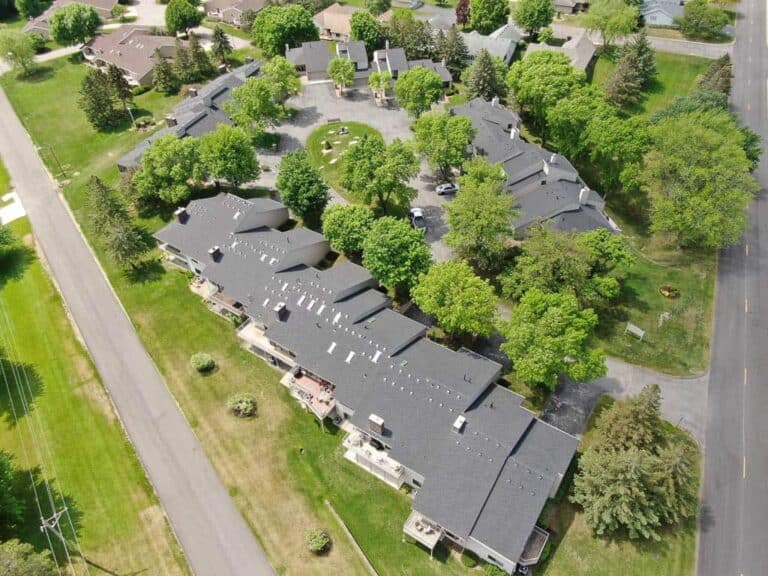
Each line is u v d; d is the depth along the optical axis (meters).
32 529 60.84
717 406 68.94
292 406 70.69
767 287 83.00
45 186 109.31
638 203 97.88
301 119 123.75
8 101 135.88
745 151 96.44
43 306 85.75
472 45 138.88
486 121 106.94
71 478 65.25
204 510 61.72
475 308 67.38
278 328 72.62
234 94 111.38
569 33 149.38
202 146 96.88
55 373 76.44
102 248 94.31
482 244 81.62
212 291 83.62
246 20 159.50
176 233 87.50
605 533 57.59
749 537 57.75
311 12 168.50
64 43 154.88
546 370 62.78
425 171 107.88
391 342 67.69
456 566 56.06
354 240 82.88
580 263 72.81
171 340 79.56
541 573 54.97
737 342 76.00
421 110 114.25
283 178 91.31
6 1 182.88
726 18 134.50
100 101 120.31
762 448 64.94
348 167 93.50
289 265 79.75
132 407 71.88
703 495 60.97
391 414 62.19
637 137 89.38
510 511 54.22
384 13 164.62
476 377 63.94
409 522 57.44
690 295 82.19
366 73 133.12
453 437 59.47
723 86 114.19
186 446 67.56
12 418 71.62
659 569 55.47
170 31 157.88
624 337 76.81
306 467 64.69
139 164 100.94
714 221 78.75
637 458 53.94
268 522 60.41
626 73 118.38
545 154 101.25
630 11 129.88
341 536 59.00
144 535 60.06
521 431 59.22
